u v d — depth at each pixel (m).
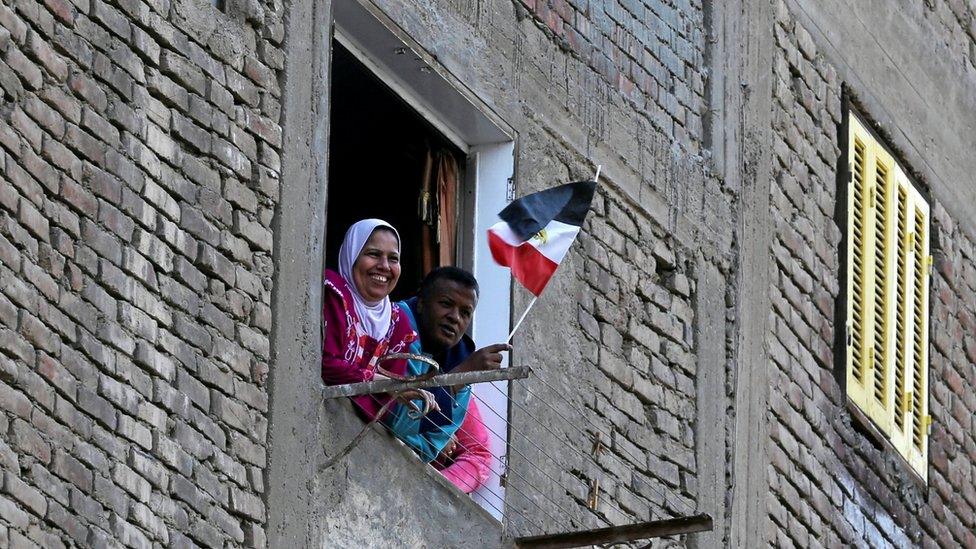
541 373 12.09
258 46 10.55
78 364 9.37
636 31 13.29
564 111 12.55
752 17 14.27
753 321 13.86
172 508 9.70
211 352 10.02
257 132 10.45
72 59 9.58
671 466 12.99
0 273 9.06
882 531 15.16
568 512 12.08
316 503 10.38
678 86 13.61
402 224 12.30
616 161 12.91
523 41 12.30
